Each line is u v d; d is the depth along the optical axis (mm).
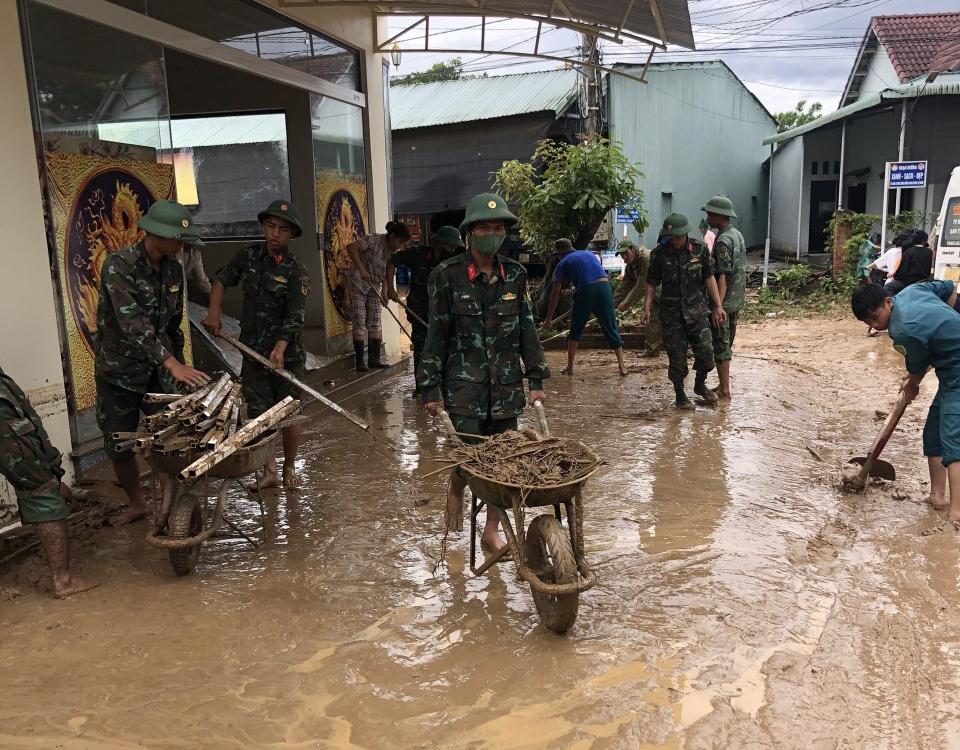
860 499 5090
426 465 6000
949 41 19875
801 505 4992
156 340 4180
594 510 4938
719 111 24922
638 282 10945
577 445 3584
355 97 10148
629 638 3367
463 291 4043
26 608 3699
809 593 3764
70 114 5328
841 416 7391
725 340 7906
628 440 6559
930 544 4316
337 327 9758
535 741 2678
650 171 22875
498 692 2977
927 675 3039
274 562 4227
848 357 10555
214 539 4570
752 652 3234
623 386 8898
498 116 18641
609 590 3822
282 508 5094
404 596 3807
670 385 8875
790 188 25578
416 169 19797
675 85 22734
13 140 4754
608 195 13430
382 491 5395
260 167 9891
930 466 4938
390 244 9297
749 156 27562
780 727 2732
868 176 20703
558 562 3197
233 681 3072
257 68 7695
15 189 4766
